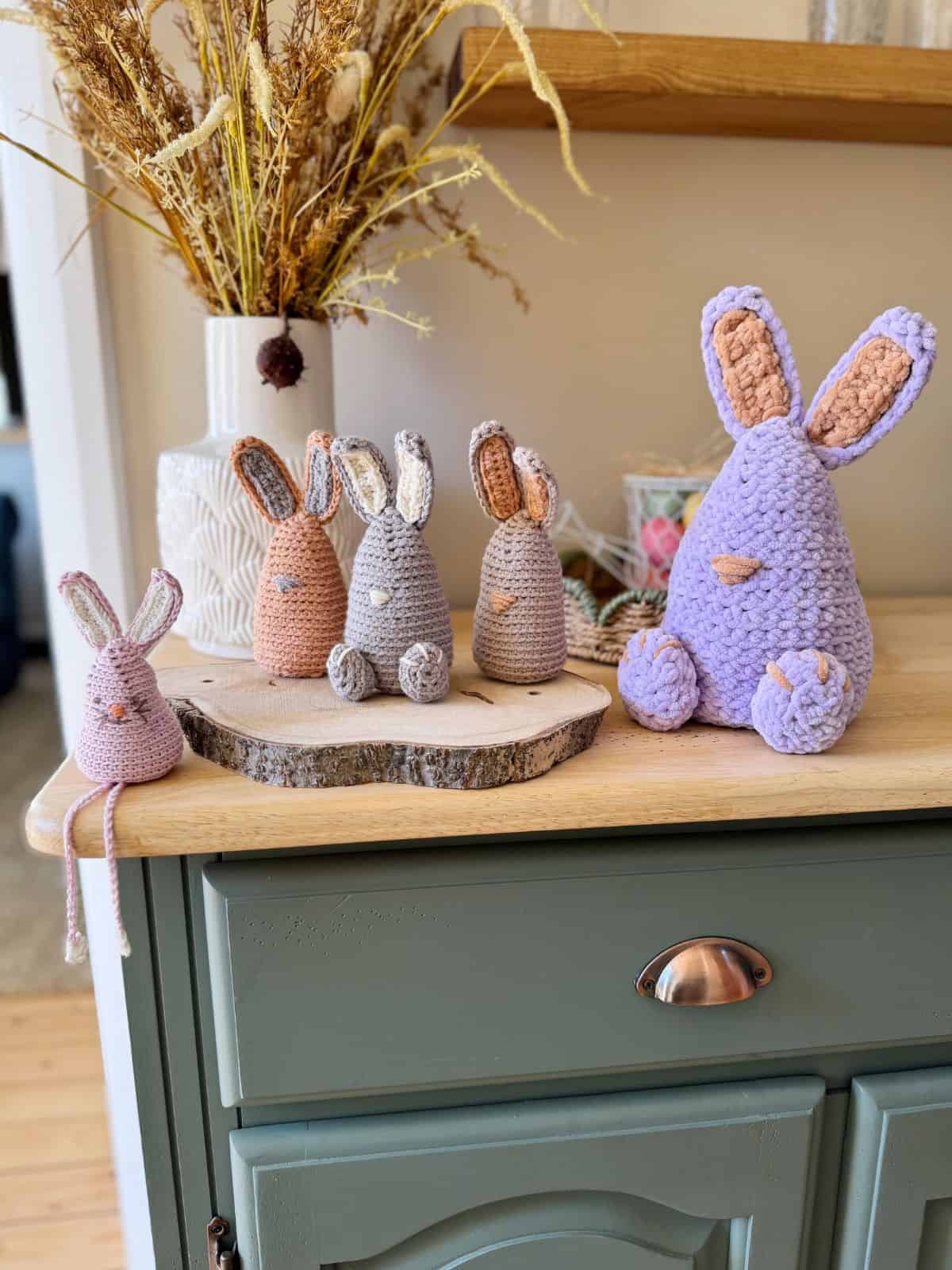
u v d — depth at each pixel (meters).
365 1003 0.50
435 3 0.72
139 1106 0.52
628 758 0.52
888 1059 0.58
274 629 0.60
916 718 0.60
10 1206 1.16
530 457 0.57
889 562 1.04
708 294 0.94
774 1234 0.58
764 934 0.53
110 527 0.88
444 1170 0.53
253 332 0.70
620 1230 0.57
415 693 0.54
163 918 0.49
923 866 0.54
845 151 0.92
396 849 0.50
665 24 0.87
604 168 0.89
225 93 0.64
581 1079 0.55
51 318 0.83
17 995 1.60
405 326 0.90
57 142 0.79
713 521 0.55
